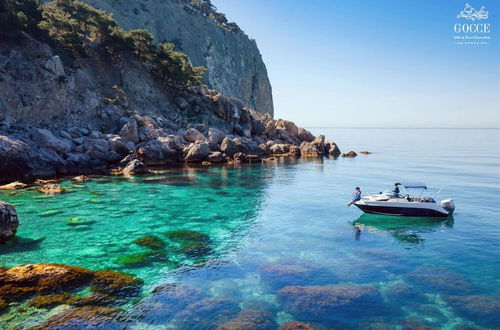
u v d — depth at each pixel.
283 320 12.02
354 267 16.83
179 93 80.00
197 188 36.34
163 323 11.70
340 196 33.88
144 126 58.88
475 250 19.42
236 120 78.94
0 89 48.78
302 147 74.31
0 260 16.86
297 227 23.62
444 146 119.44
